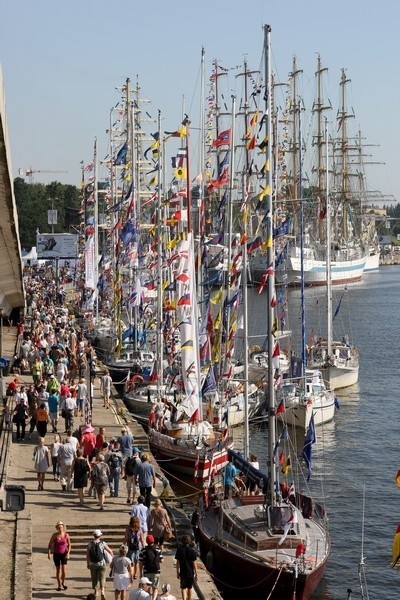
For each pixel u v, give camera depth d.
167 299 68.88
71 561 33.34
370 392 86.50
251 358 79.94
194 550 30.05
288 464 43.03
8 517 35.28
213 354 57.38
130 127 87.44
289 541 35.50
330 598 38.47
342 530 46.50
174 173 56.56
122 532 36.06
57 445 42.81
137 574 30.48
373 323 152.50
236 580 35.34
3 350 84.88
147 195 99.38
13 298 89.19
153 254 75.69
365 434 68.44
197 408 53.34
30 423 52.50
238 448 61.78
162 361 68.94
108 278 107.06
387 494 52.69
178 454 51.19
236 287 62.94
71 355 70.88
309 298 192.50
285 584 34.00
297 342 115.81
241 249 57.06
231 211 59.41
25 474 43.66
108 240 122.44
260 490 41.12
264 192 41.41
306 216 187.12
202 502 42.06
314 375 73.06
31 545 32.34
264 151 41.44
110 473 40.19
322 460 60.47
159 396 62.28
